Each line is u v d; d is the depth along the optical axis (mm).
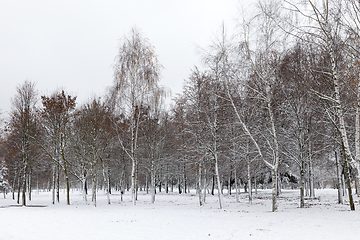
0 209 22031
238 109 21156
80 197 44594
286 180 47406
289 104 20016
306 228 11266
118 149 39812
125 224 13523
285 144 22422
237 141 22797
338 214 15148
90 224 13531
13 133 27734
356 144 12594
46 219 15234
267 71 17547
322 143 21828
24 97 28859
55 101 29094
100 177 52031
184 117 24094
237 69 17953
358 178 12375
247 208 22562
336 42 13156
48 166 33719
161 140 32906
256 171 32875
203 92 22766
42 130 29156
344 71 13047
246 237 9945
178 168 47062
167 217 16141
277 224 12555
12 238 10070
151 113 31438
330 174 41406
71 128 30062
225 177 42000
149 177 55281
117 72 24938
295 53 16266
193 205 27016
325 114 17625
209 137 23219
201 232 11211
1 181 48469
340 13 12727
